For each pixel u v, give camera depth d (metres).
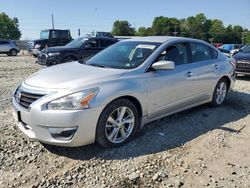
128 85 4.37
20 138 4.66
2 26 95.25
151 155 4.21
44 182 3.57
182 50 5.50
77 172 3.77
